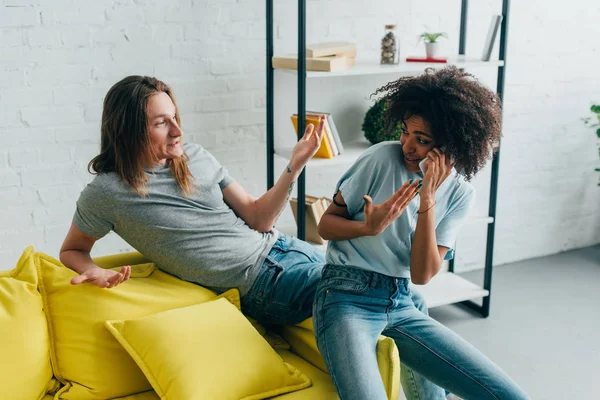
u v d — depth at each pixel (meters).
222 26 2.85
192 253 2.10
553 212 3.90
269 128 2.90
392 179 1.88
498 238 3.78
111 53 2.68
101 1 2.62
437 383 1.92
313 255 2.30
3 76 2.53
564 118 3.75
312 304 2.08
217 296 2.14
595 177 3.96
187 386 1.78
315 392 1.93
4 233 2.67
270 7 2.76
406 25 3.22
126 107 1.97
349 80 3.15
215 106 2.91
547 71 3.62
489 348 2.98
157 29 2.73
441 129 1.74
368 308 1.92
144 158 2.02
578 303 3.40
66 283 1.95
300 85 2.63
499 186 3.69
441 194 1.91
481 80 3.47
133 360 1.93
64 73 2.62
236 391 1.82
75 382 1.91
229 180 2.27
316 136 2.18
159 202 2.05
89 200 2.01
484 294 3.24
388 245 1.90
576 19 3.61
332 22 3.05
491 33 2.97
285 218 3.17
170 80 2.80
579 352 2.95
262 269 2.16
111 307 1.94
